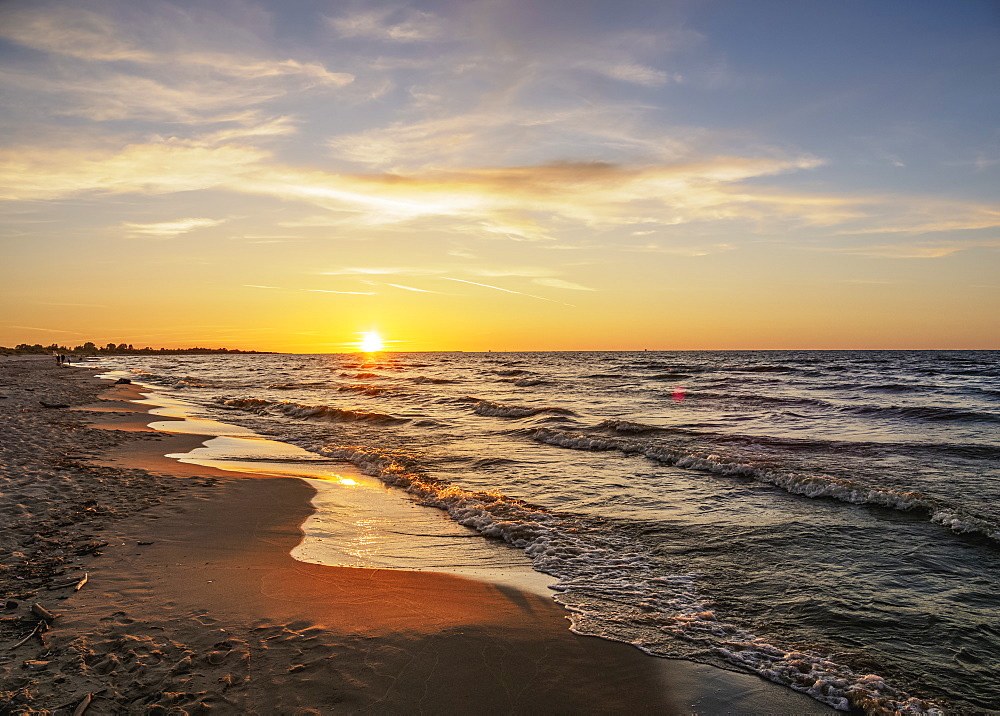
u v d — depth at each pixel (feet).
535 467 46.96
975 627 19.89
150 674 15.34
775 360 310.24
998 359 300.81
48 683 14.64
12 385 116.57
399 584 22.84
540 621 19.84
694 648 18.25
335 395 121.90
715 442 58.90
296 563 24.73
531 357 552.41
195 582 21.86
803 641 18.93
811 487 38.34
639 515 33.42
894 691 16.06
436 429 70.08
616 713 14.79
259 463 47.96
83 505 31.17
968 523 30.17
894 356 387.14
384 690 15.17
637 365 269.64
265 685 15.14
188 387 141.18
